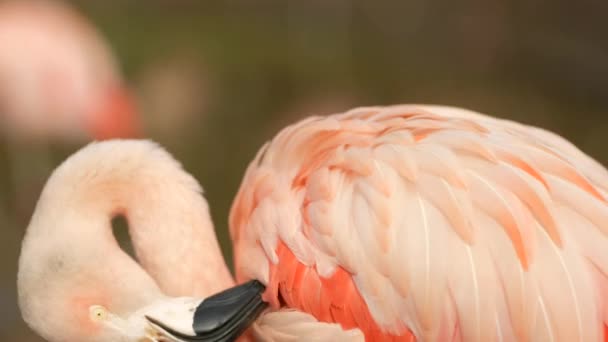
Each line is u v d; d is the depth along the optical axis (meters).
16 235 12.24
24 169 12.54
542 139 5.36
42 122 12.55
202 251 5.82
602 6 16.34
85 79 12.62
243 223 5.72
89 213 5.72
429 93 15.69
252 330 5.52
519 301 4.65
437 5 17.77
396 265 4.88
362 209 5.03
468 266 4.74
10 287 10.75
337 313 5.18
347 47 17.22
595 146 14.05
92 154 5.82
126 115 12.94
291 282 5.29
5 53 12.41
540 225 4.75
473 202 4.85
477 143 5.00
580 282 4.59
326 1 18.23
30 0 13.00
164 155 5.97
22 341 10.02
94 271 5.56
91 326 5.52
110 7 17.81
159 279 5.81
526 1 16.92
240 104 15.09
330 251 5.12
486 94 15.62
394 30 17.78
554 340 4.59
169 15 17.95
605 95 15.52
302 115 14.82
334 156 5.29
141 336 5.45
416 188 4.95
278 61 16.28
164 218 5.82
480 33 17.11
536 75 16.20
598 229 4.70
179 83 15.23
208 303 5.38
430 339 4.86
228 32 17.27
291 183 5.46
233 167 13.45
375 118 5.52
